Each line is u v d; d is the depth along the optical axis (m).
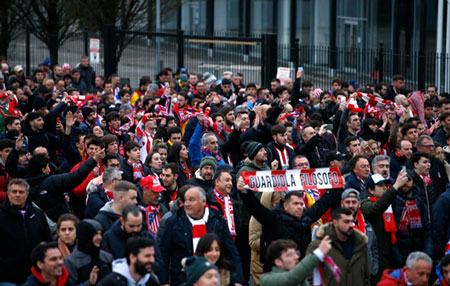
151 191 29.44
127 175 34.41
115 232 25.89
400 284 25.11
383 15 95.44
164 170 32.72
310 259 23.55
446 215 32.00
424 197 33.25
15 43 92.31
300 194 28.03
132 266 23.22
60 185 31.31
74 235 26.27
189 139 44.47
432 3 85.56
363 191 32.50
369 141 39.94
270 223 27.95
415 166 33.38
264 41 68.50
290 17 112.62
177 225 27.19
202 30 127.38
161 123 43.78
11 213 27.28
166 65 78.44
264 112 43.06
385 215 30.94
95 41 76.06
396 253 31.20
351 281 26.12
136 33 73.81
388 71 73.19
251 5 119.38
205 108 50.44
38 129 40.91
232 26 122.81
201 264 22.17
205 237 24.77
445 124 42.34
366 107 46.53
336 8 104.38
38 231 27.64
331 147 42.53
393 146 41.78
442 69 68.81
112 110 47.59
